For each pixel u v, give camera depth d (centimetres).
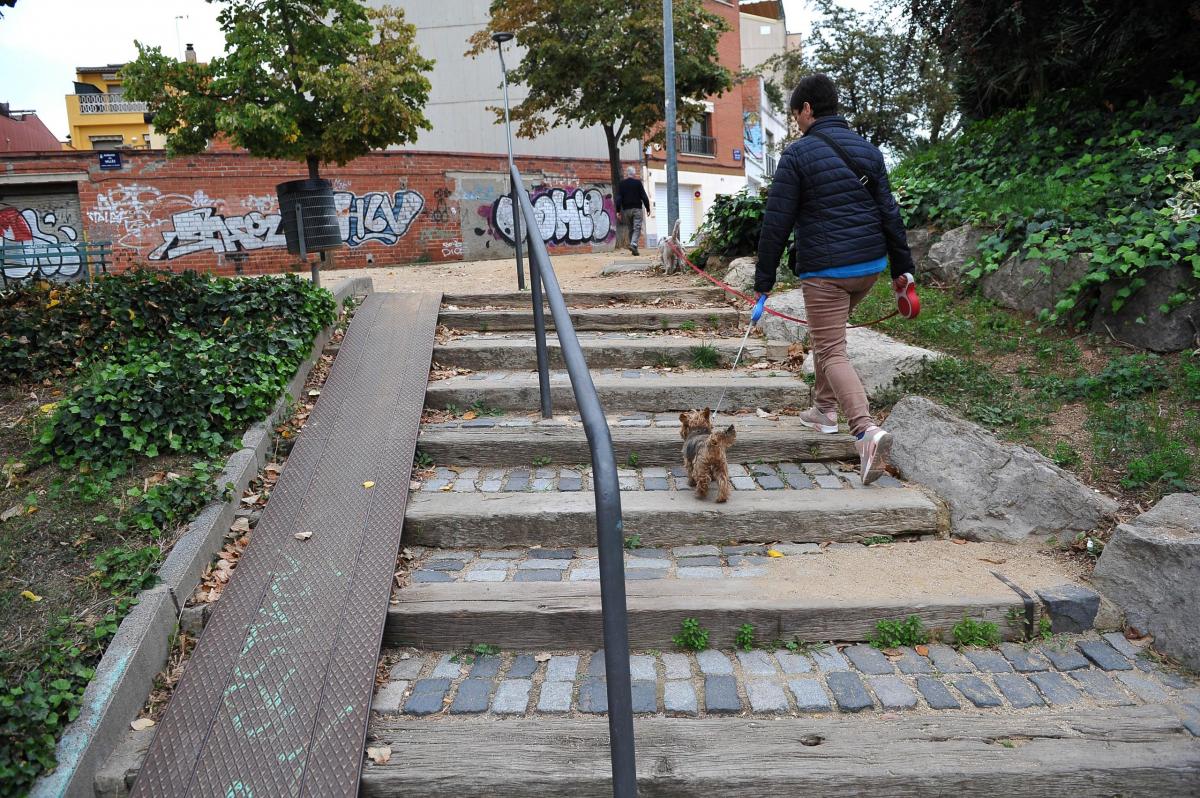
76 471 379
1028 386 460
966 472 393
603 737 261
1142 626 309
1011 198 620
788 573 347
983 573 339
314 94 1083
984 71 821
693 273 852
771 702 278
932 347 525
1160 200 529
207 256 1794
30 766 233
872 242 402
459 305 690
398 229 2008
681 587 332
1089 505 351
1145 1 641
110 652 276
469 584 338
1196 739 254
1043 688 283
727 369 573
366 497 387
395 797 245
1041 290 537
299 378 509
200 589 328
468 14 2464
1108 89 715
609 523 204
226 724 260
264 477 417
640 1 1509
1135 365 450
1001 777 241
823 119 410
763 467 446
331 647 292
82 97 3556
